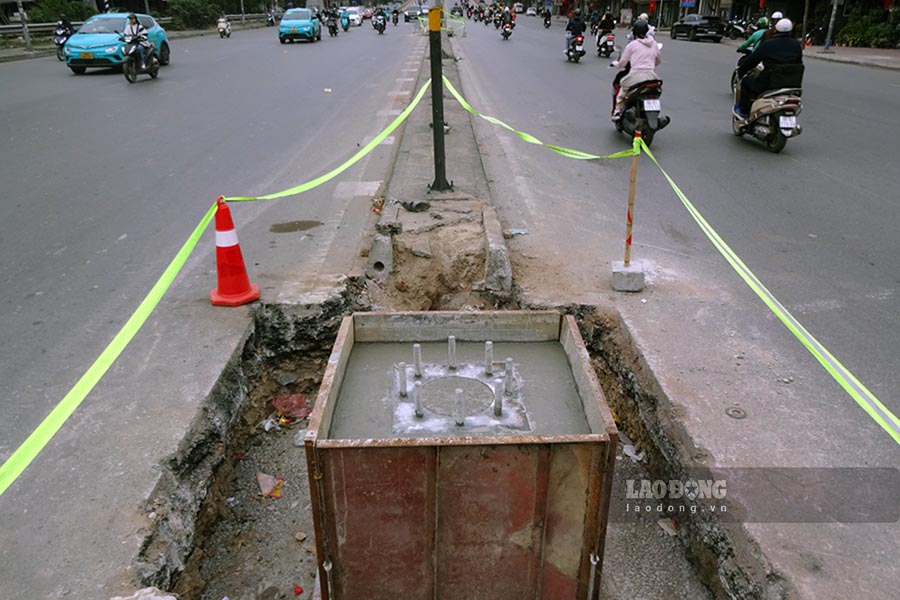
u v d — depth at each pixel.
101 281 4.95
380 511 2.32
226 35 34.44
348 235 5.77
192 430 3.17
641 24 9.40
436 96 6.40
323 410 2.42
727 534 2.59
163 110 12.06
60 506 2.66
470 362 3.14
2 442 3.13
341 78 16.52
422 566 2.44
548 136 9.95
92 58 17.03
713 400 3.32
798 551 2.42
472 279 5.10
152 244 5.70
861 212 6.56
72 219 6.34
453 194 6.59
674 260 5.32
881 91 14.18
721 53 24.36
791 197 7.04
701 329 4.09
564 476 2.28
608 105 12.68
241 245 5.55
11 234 5.97
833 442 3.02
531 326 3.30
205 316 4.26
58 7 30.00
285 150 9.05
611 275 4.93
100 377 3.28
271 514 3.30
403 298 5.13
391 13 56.44
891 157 8.65
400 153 8.60
